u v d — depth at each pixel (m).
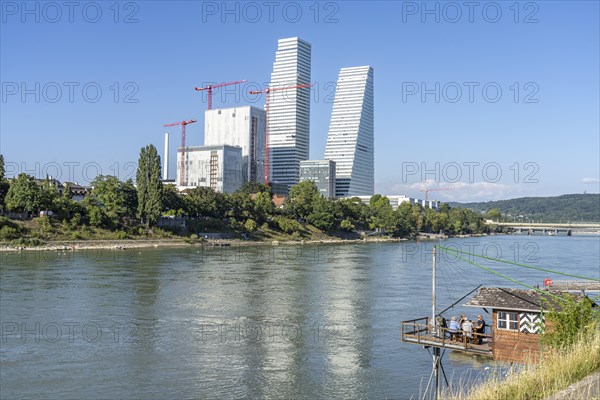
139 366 51.56
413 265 139.00
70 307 75.38
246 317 72.38
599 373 20.17
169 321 69.12
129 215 194.38
